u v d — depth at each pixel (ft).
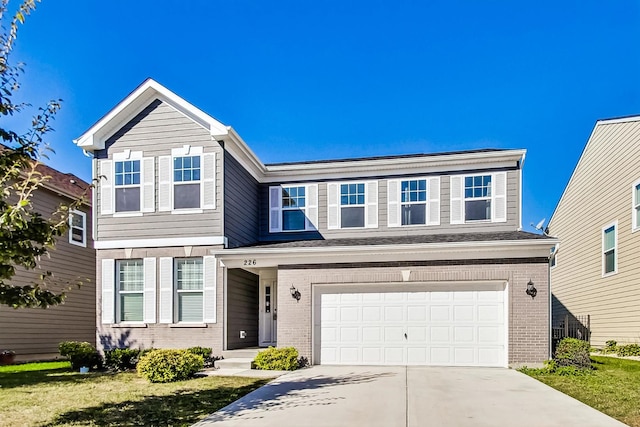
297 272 43.83
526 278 40.11
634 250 52.03
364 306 43.24
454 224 51.21
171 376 34.71
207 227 45.55
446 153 53.01
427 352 41.91
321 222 54.19
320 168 53.98
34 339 55.93
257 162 52.54
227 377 36.52
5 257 16.55
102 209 47.65
